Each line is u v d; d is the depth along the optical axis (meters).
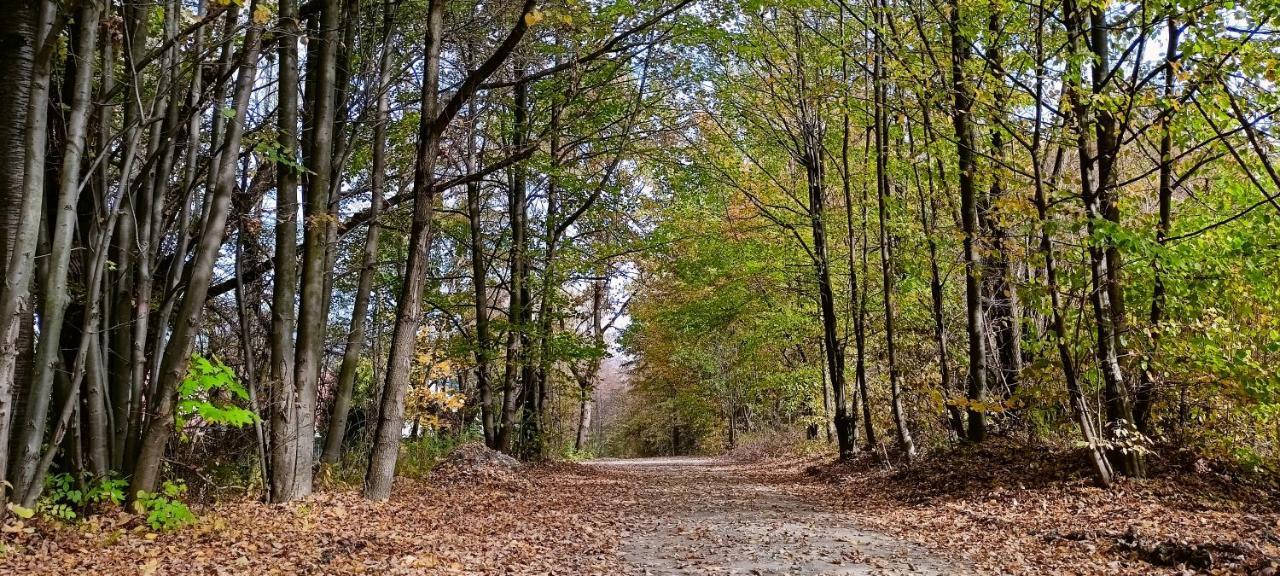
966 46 12.67
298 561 6.57
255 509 8.79
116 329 8.70
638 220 19.44
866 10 14.19
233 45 10.44
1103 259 10.96
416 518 9.38
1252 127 9.55
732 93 17.17
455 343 18.30
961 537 8.43
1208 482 9.87
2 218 6.68
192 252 11.43
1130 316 10.63
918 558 7.40
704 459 31.78
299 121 11.36
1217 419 11.05
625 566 7.11
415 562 6.69
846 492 13.88
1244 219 10.98
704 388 35.62
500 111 16.58
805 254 20.52
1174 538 7.10
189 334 8.03
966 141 13.19
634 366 41.09
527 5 9.81
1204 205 12.13
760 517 10.46
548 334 18.78
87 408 7.99
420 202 10.90
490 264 18.91
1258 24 8.98
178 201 10.52
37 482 7.04
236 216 10.55
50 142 8.45
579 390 22.47
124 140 8.58
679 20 12.82
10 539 6.38
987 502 10.23
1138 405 11.17
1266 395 9.54
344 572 6.23
